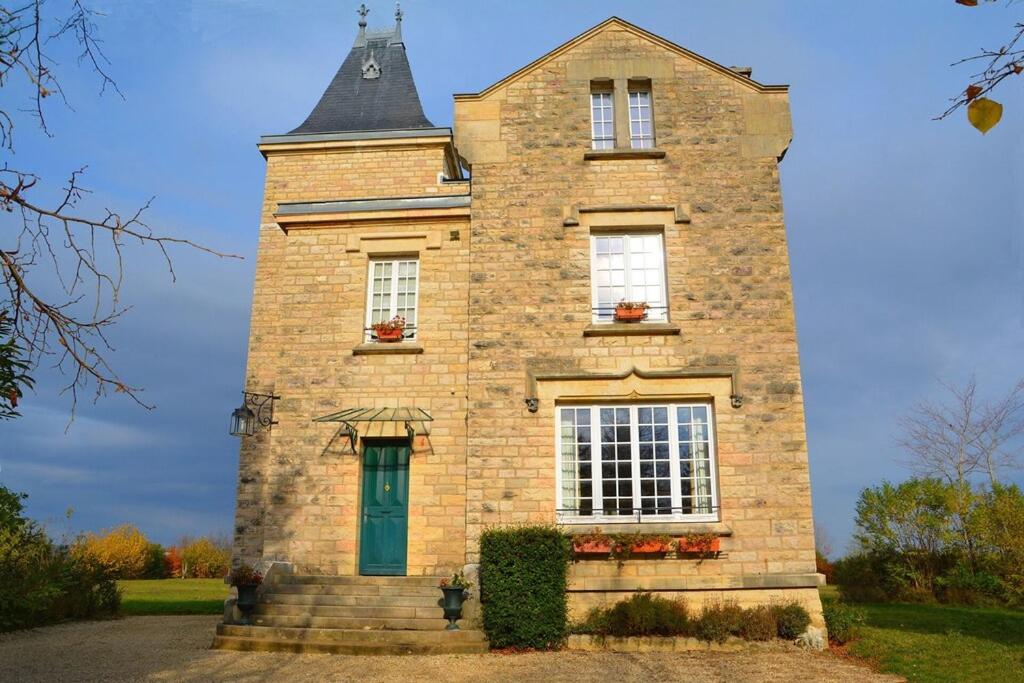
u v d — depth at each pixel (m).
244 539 16.56
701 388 13.84
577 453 13.85
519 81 15.49
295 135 19.34
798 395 13.76
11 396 5.75
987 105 3.87
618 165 14.98
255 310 17.92
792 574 13.01
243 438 17.06
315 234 15.78
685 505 13.52
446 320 15.20
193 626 15.91
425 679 10.09
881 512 22.25
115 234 4.56
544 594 12.47
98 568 18.14
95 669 10.62
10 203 4.34
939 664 10.96
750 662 11.34
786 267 14.35
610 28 15.71
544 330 14.27
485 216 14.84
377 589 13.53
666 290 14.45
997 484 21.86
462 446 14.66
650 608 12.41
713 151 14.98
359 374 15.05
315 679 10.04
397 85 21.83
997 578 19.97
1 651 12.22
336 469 14.63
